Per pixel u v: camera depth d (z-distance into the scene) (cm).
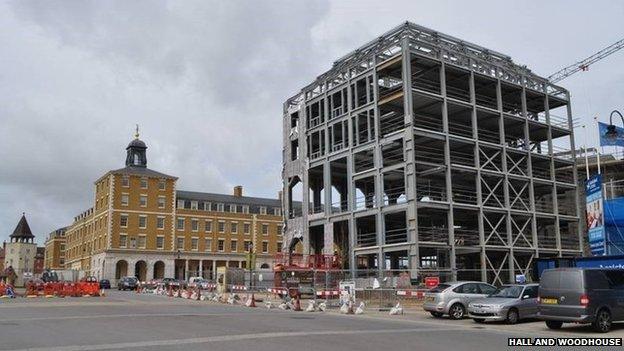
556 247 4616
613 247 3575
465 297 2219
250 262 3966
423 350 1202
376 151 4028
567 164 4984
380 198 3956
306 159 4716
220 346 1213
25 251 13175
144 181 8838
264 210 10062
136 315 2084
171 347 1195
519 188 4700
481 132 4678
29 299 3394
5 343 1258
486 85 4566
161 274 8800
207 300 3634
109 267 8312
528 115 5125
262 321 1889
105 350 1152
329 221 4384
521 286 2070
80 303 2916
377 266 4275
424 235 4369
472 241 4125
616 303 1683
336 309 2769
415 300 2958
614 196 4628
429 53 4100
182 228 9181
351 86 4394
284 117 5141
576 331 1694
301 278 3756
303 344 1262
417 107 4200
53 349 1162
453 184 4544
